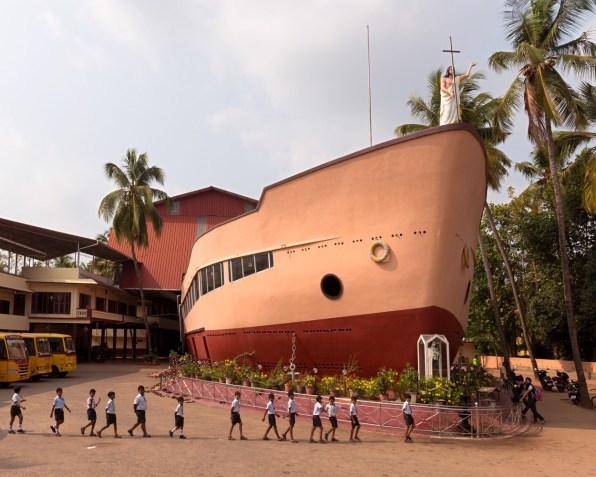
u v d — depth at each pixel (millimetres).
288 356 18812
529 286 36844
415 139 15898
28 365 24359
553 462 10984
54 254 44312
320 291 17484
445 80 17562
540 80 20969
